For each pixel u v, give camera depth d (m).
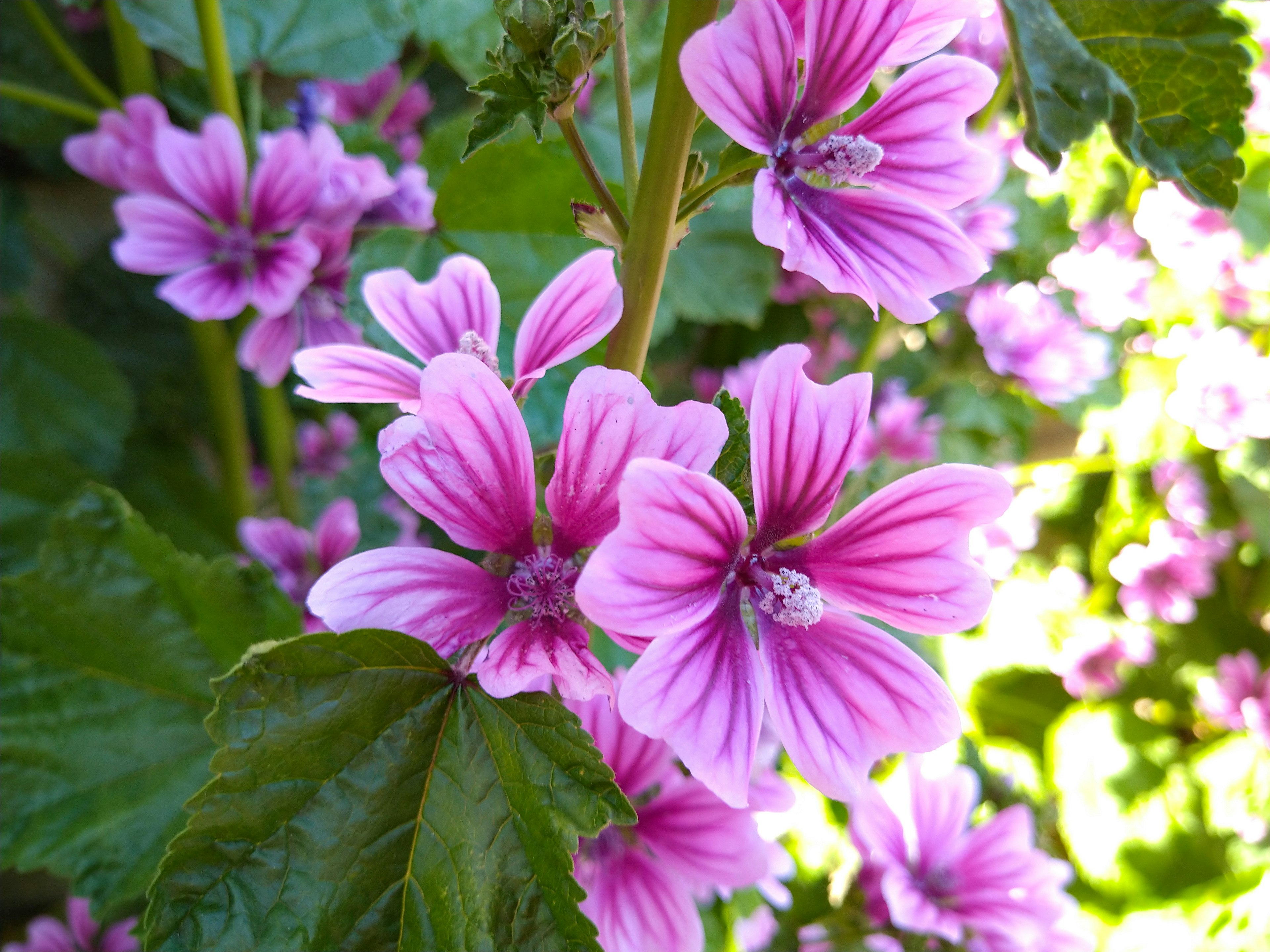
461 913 0.11
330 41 0.24
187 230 0.21
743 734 0.11
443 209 0.19
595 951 0.11
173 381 0.35
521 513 0.12
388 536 0.26
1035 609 0.48
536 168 0.19
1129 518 0.46
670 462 0.10
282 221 0.21
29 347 0.30
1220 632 0.50
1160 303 0.43
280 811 0.11
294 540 0.25
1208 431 0.41
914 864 0.21
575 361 0.19
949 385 0.36
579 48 0.11
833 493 0.12
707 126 0.22
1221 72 0.11
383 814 0.11
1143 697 0.48
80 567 0.18
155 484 0.33
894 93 0.12
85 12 0.25
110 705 0.19
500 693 0.10
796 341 0.38
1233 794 0.45
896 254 0.12
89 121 0.29
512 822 0.11
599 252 0.12
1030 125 0.12
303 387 0.12
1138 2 0.11
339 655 0.11
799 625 0.11
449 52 0.25
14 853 0.18
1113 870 0.43
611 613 0.10
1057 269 0.35
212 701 0.19
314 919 0.11
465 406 0.11
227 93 0.22
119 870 0.19
